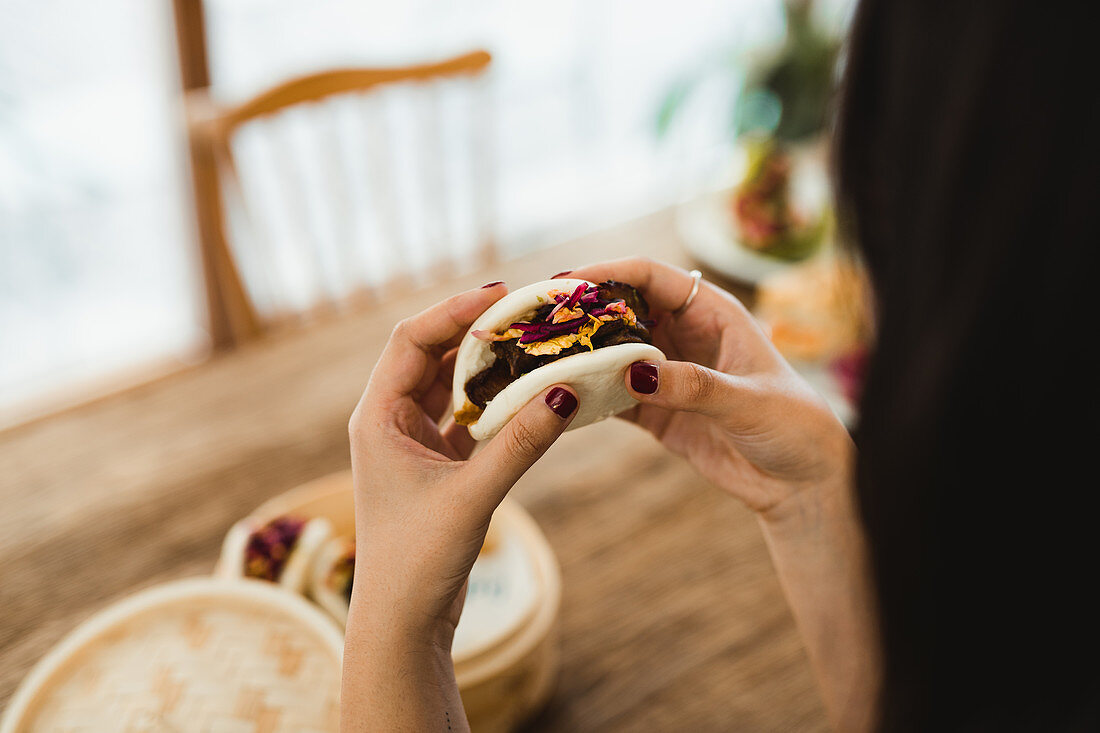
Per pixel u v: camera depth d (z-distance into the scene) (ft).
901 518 1.05
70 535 2.25
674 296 1.92
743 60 5.86
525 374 1.59
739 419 1.73
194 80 4.49
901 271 1.05
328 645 1.74
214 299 5.08
